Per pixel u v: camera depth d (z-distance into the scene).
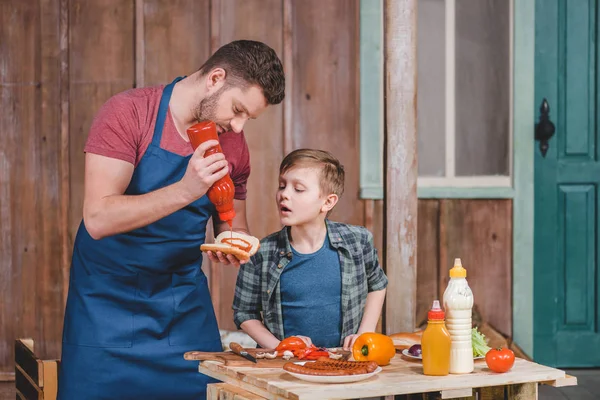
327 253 2.58
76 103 4.36
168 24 4.38
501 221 4.59
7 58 4.33
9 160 4.36
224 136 2.37
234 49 2.09
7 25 4.33
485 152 4.61
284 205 2.48
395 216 2.82
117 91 4.37
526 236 4.59
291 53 4.39
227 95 2.08
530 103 4.58
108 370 2.23
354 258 2.60
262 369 1.97
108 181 2.11
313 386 1.79
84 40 4.36
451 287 2.00
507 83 4.60
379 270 2.70
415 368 2.02
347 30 4.42
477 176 4.61
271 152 4.44
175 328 2.31
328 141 4.45
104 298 2.24
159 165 2.18
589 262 4.68
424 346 1.94
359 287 2.61
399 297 2.82
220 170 2.01
